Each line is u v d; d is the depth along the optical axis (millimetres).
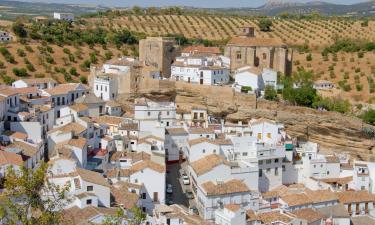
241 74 181875
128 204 107875
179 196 131125
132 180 124062
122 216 67188
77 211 94812
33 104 149500
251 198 123938
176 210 114438
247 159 136375
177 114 169875
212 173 127125
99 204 104250
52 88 169500
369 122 180375
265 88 180625
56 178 105500
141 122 157500
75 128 137500
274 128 148375
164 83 178750
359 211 132500
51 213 52000
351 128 165250
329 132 166750
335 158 148500
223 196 120438
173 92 178875
